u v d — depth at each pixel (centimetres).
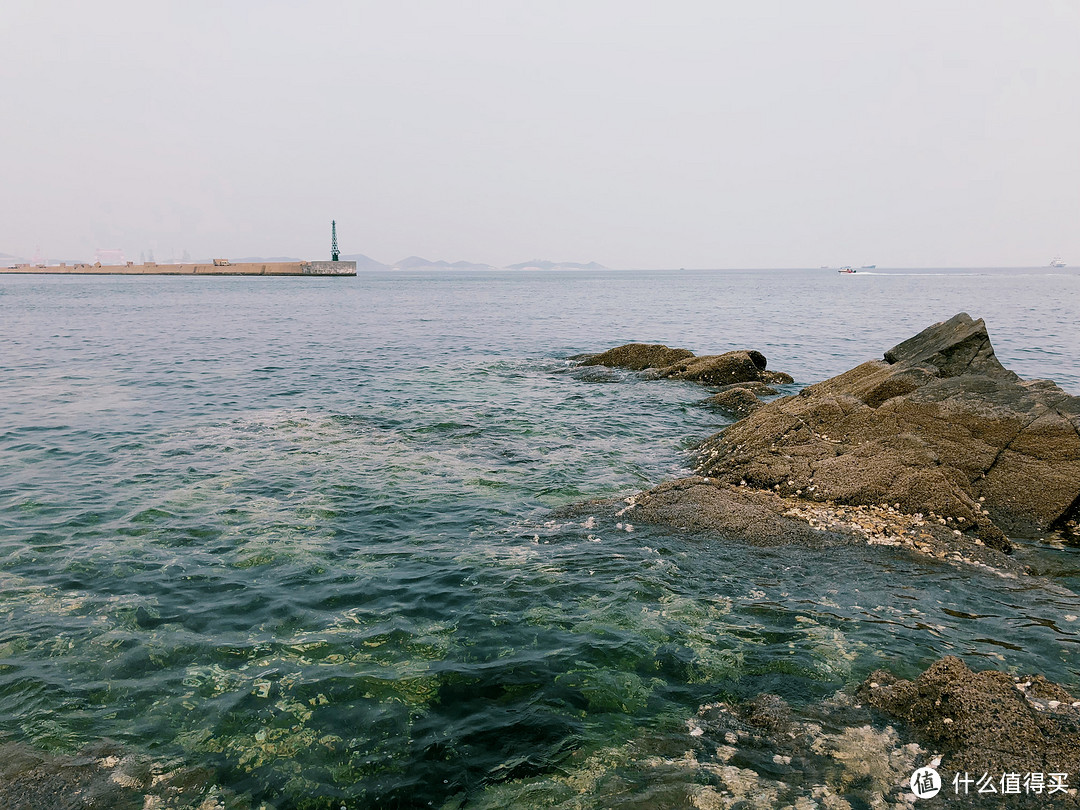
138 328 4356
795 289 13188
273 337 3975
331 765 557
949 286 14375
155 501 1170
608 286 16025
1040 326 4769
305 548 984
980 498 1147
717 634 750
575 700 636
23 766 550
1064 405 1212
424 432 1689
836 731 577
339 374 2608
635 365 2738
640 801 509
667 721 604
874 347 3716
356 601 828
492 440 1627
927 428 1276
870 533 1007
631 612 799
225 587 862
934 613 794
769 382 2475
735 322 5388
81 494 1201
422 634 753
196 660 702
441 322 5347
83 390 2186
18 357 2944
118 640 736
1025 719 545
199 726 602
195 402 2027
